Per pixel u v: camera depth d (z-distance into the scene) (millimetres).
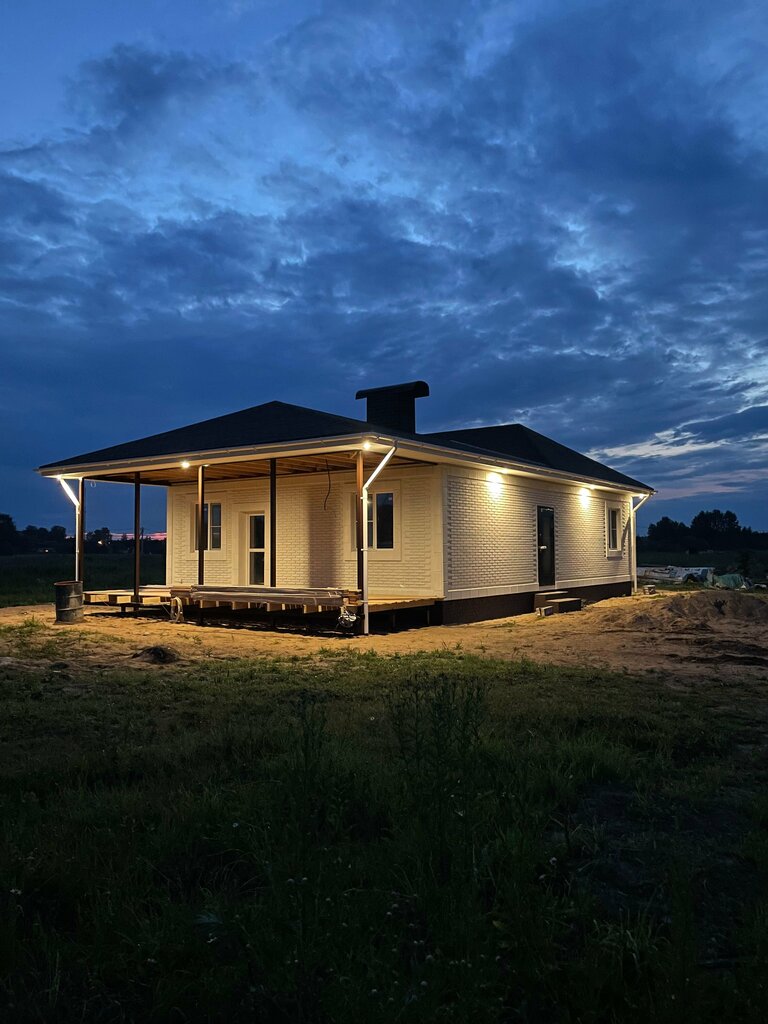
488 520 16234
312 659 9961
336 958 2385
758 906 2943
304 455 13961
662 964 2438
